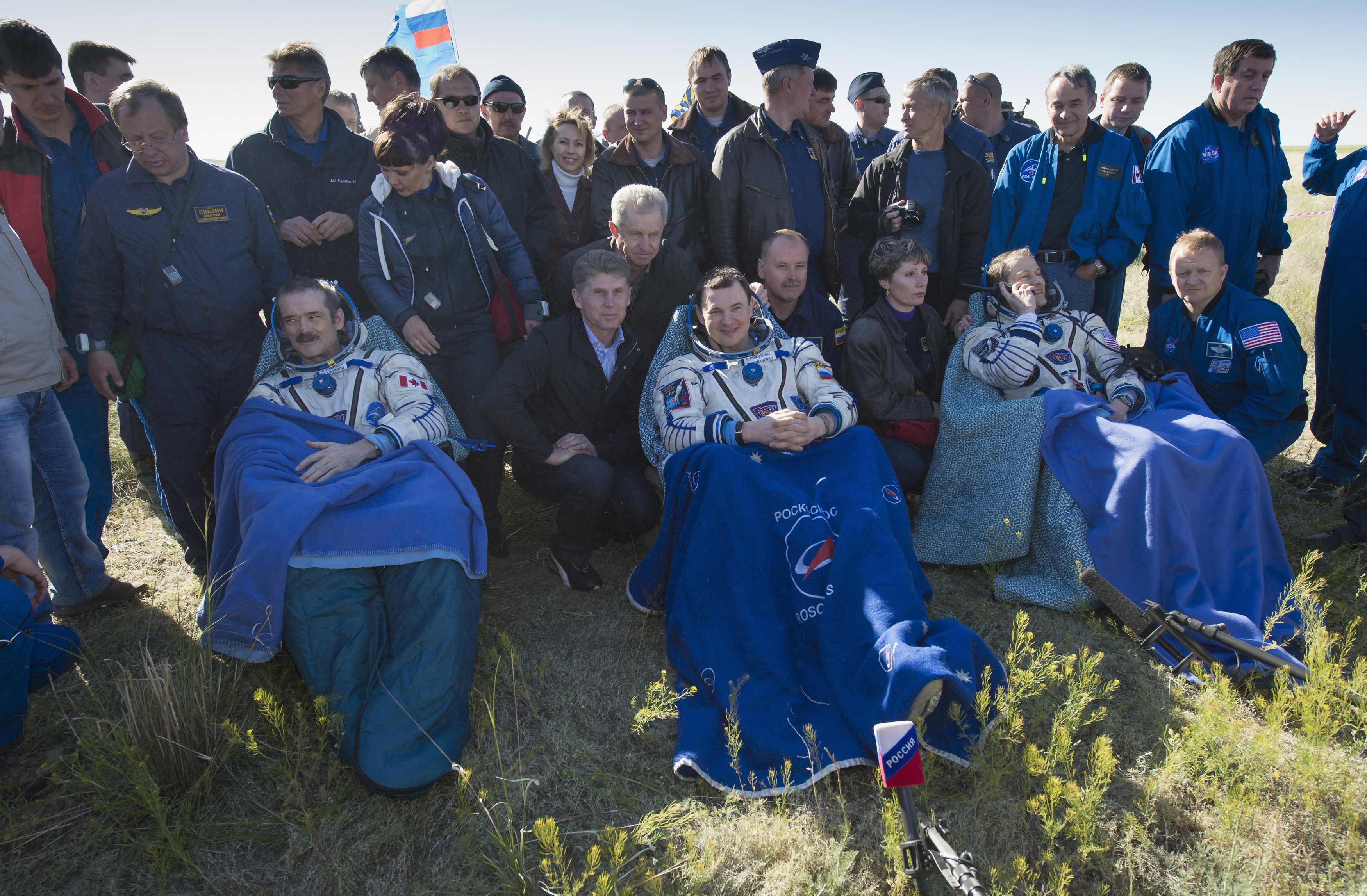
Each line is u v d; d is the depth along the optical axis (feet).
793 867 8.29
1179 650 11.07
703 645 10.68
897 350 14.76
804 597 10.73
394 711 9.34
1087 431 12.89
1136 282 33.60
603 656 11.79
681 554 11.49
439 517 10.52
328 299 12.30
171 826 8.87
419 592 10.17
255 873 8.43
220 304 13.02
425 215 13.65
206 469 13.65
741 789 9.18
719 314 12.75
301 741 9.34
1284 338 14.12
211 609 10.97
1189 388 14.08
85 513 13.02
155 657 11.68
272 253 13.61
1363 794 8.97
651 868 8.32
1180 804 8.98
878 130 24.80
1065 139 16.84
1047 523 12.94
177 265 12.70
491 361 14.34
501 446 14.40
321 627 10.05
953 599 13.14
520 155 16.40
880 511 10.95
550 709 10.68
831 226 17.52
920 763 7.29
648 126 16.90
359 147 15.44
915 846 7.30
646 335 14.84
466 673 10.05
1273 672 10.59
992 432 13.52
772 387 13.01
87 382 13.29
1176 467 12.05
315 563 10.21
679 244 17.30
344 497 10.58
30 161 12.82
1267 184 16.83
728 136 16.47
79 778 9.08
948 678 8.65
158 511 16.03
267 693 9.52
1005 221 17.58
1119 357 14.53
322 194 15.17
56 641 10.37
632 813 9.08
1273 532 12.37
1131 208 16.92
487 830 8.73
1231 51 16.05
